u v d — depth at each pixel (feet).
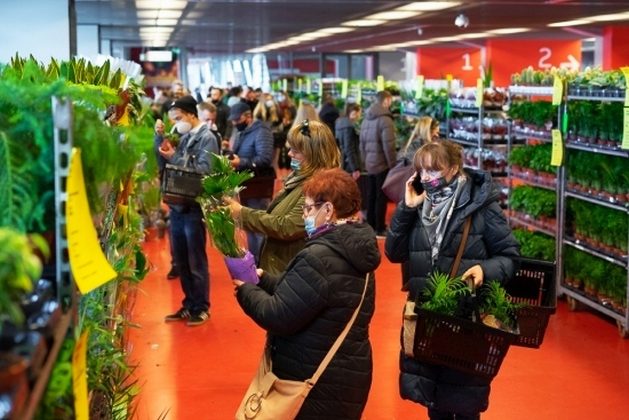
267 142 25.93
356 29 66.13
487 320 12.16
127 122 12.50
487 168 34.24
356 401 10.47
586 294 24.08
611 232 22.91
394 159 35.55
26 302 5.43
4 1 27.89
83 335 6.56
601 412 16.88
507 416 16.55
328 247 10.19
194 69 120.06
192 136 21.67
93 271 6.19
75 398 6.03
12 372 4.49
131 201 13.30
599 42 65.31
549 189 27.89
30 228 6.11
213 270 29.91
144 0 43.96
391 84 50.62
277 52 114.01
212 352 20.54
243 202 25.80
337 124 38.06
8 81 6.48
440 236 12.60
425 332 11.75
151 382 18.37
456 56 91.56
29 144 6.23
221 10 49.98
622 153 22.57
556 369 19.38
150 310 24.32
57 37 28.19
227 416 16.55
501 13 50.72
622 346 21.26
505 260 12.60
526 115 28.71
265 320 10.16
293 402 10.16
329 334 10.22
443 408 12.46
